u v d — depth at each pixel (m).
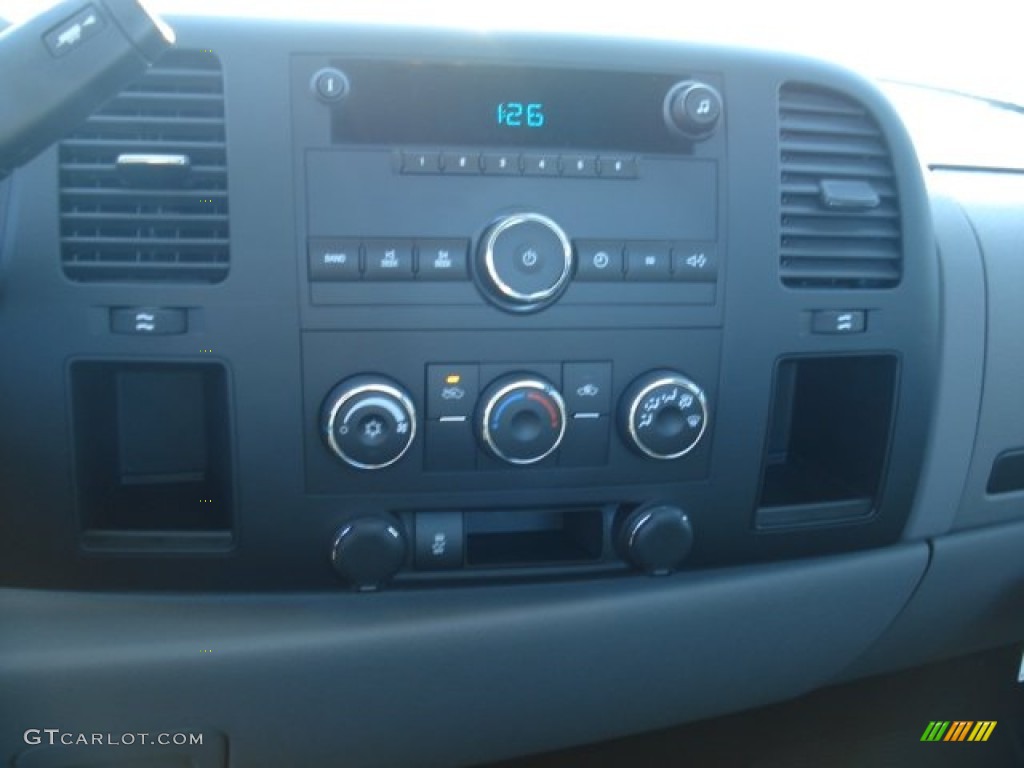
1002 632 1.21
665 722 1.04
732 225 0.84
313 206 0.76
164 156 0.73
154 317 0.76
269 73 0.75
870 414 0.97
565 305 0.81
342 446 0.79
